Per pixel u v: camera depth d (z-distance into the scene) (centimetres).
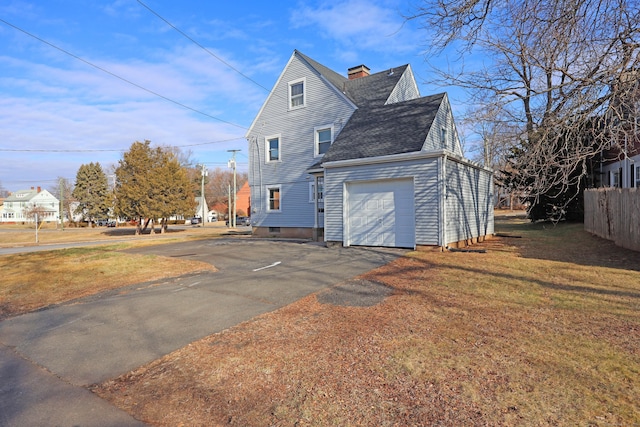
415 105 1448
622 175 1672
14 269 1058
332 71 2041
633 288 598
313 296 628
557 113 716
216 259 1093
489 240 1395
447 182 1107
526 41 736
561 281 661
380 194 1195
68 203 6200
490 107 848
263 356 399
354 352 394
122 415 303
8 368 404
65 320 571
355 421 275
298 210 1833
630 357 354
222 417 294
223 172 8519
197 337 468
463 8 704
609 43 664
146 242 1942
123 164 3319
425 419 272
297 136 1833
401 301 572
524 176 935
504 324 455
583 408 274
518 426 257
